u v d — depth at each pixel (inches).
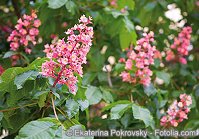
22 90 34.2
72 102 35.3
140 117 39.6
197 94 56.3
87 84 49.5
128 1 55.0
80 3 51.9
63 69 33.1
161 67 62.7
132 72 46.9
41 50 51.7
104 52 62.6
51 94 34.2
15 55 46.8
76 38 32.9
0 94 35.7
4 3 59.8
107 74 54.4
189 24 69.6
